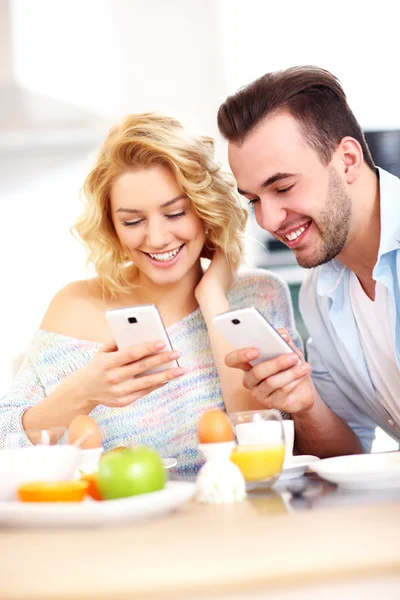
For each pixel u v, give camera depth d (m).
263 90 1.88
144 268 2.11
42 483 1.16
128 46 3.77
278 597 0.82
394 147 4.20
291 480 1.46
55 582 0.83
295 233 1.93
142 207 2.00
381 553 0.86
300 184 1.87
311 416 2.06
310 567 0.82
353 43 4.16
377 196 1.98
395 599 0.84
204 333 2.25
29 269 4.05
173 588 0.80
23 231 4.05
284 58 4.15
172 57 3.96
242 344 1.65
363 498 1.20
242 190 1.93
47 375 2.25
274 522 1.05
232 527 1.04
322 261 1.96
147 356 1.67
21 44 2.96
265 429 1.34
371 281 2.05
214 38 3.99
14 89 2.97
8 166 4.03
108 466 1.17
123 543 0.98
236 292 2.32
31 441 1.35
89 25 3.62
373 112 4.19
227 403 2.09
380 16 4.16
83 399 1.80
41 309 4.05
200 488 1.26
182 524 1.08
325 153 1.89
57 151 4.02
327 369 2.24
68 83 3.33
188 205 2.04
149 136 1.98
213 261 2.24
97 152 2.09
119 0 3.78
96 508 1.06
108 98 3.74
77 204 4.05
